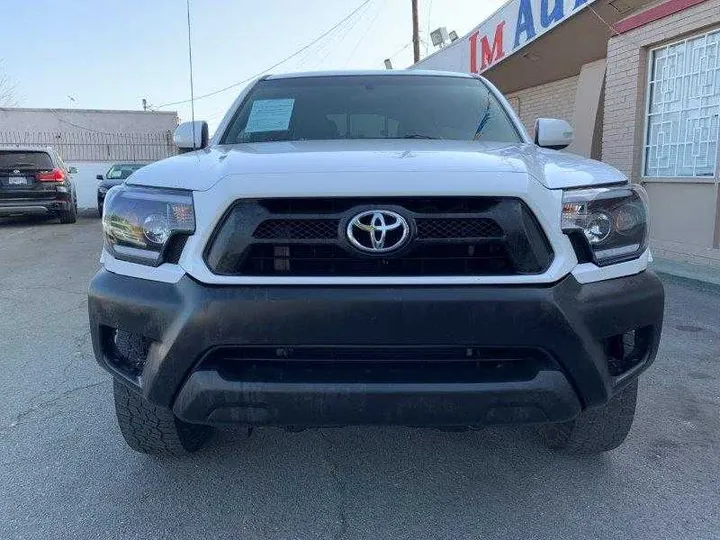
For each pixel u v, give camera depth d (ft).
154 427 9.05
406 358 7.22
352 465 9.85
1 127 85.66
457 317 6.91
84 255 32.65
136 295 7.43
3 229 46.29
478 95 12.33
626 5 28.78
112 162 83.30
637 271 7.85
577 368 7.14
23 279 25.93
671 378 13.46
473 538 7.99
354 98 12.05
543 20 35.29
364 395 7.02
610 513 8.49
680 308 19.20
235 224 7.12
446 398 7.03
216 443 10.52
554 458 10.00
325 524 8.31
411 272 7.13
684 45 25.67
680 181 25.98
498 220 7.07
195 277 7.16
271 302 6.94
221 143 11.07
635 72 28.35
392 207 6.98
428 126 11.37
